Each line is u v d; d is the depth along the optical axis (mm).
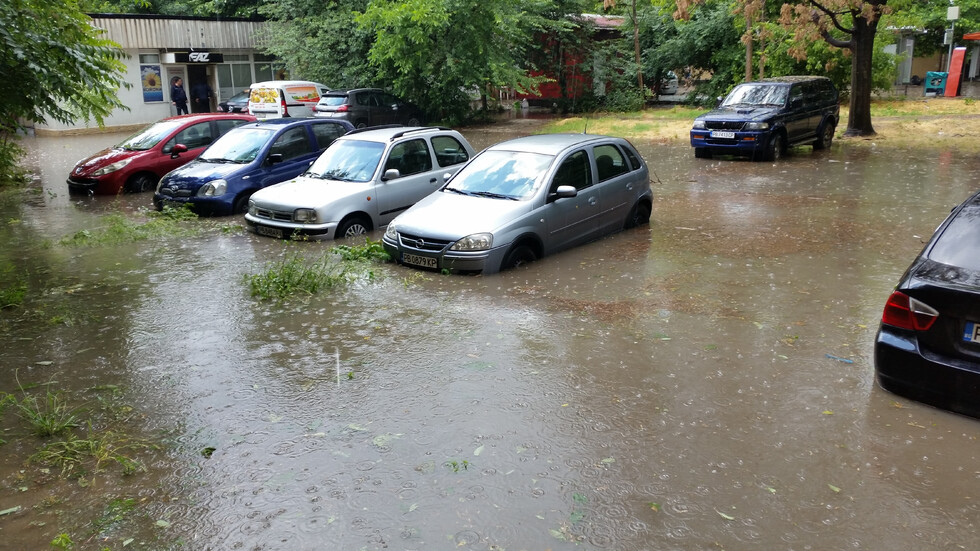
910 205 11930
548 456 4348
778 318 6754
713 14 30391
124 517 3830
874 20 20625
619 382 5391
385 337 6445
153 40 31281
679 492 3955
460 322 6801
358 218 10781
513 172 9273
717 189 14195
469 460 4316
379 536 3611
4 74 8297
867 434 4531
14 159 16938
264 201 10781
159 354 6141
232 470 4266
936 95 32906
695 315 6871
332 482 4113
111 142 25719
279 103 27094
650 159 18938
